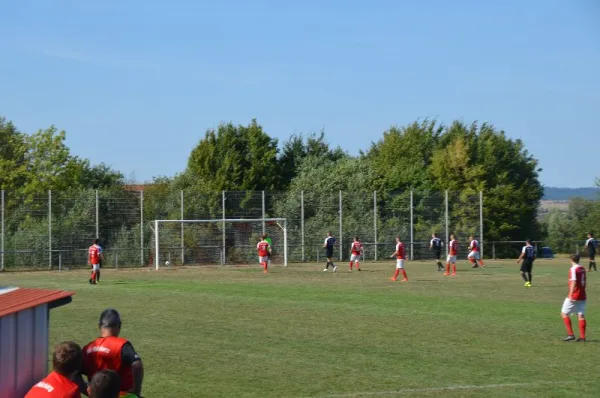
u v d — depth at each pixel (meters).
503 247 58.31
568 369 13.49
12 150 59.69
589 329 18.34
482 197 55.41
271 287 29.81
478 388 11.92
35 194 43.34
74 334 16.88
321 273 39.06
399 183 60.59
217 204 47.81
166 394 11.43
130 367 7.94
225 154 65.25
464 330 18.02
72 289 28.67
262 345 15.76
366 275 37.47
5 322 6.98
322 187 55.25
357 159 63.97
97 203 44.41
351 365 13.72
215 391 11.64
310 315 20.62
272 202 49.47
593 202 64.50
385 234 51.97
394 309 22.12
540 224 65.25
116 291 27.77
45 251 42.66
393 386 12.02
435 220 53.41
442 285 31.14
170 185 59.31
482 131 63.31
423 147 75.25
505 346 15.84
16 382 7.18
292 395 11.41
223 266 45.75
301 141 73.62
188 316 20.30
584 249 58.72
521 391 11.73
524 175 62.59
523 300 24.94
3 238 41.69
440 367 13.60
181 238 46.25
